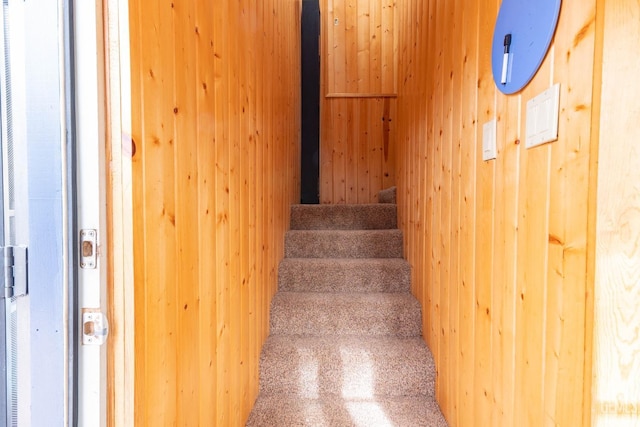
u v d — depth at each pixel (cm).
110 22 66
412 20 224
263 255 186
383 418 155
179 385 90
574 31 69
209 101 109
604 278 64
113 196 67
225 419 126
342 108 368
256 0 169
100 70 66
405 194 246
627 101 61
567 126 71
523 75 87
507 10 96
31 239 64
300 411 160
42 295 64
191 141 96
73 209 65
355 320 199
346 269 227
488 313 110
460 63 137
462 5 134
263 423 152
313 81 362
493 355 106
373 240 254
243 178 148
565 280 72
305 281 228
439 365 163
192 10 96
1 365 66
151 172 76
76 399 65
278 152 235
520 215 91
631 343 63
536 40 82
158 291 79
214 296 114
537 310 82
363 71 373
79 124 65
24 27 63
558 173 74
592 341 65
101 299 66
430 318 179
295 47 324
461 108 136
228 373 129
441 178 161
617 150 62
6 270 63
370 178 369
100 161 66
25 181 64
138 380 71
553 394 76
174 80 86
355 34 373
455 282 142
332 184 369
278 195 233
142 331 72
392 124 368
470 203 126
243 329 148
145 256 74
